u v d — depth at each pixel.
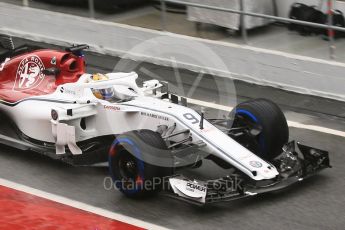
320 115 24.73
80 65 21.11
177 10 29.55
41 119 20.33
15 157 21.06
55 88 20.84
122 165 18.23
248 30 28.45
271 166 18.17
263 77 27.52
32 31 32.44
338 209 18.11
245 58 27.70
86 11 31.44
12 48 23.17
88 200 18.56
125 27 30.12
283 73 26.95
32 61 21.48
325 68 25.97
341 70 25.62
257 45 27.80
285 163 18.80
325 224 17.44
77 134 19.91
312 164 19.22
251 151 19.44
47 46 31.72
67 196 18.83
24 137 21.12
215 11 28.61
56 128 19.67
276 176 17.98
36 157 21.06
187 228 17.14
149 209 18.02
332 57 26.19
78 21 31.19
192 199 17.28
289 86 26.94
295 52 26.92
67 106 19.64
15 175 20.02
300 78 26.64
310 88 26.48
